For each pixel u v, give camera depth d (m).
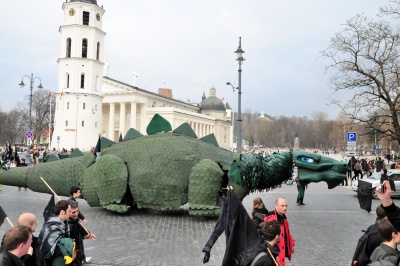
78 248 5.39
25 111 82.81
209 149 11.77
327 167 10.76
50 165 12.63
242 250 3.88
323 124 129.50
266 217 5.31
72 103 62.19
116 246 8.07
